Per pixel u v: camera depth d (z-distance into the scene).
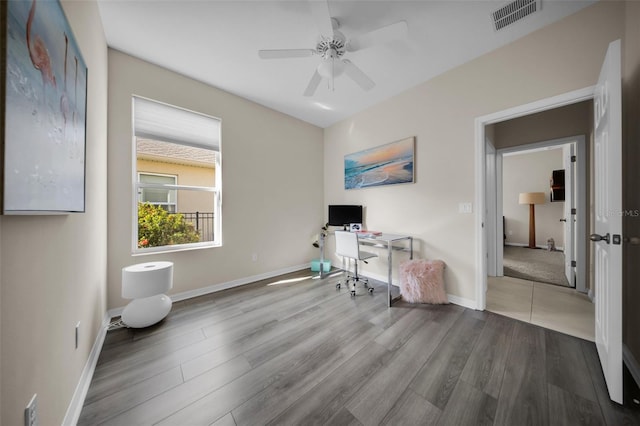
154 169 4.25
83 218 1.36
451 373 1.41
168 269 2.07
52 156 0.88
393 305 2.43
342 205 3.62
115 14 1.77
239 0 1.66
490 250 3.30
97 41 1.69
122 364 1.52
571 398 1.21
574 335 1.80
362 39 1.70
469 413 1.14
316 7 1.45
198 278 2.72
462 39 2.03
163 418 1.12
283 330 1.94
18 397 0.72
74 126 1.11
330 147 4.06
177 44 2.12
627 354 1.46
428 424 1.08
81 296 1.30
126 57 2.24
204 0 1.66
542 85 1.90
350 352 1.63
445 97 2.51
